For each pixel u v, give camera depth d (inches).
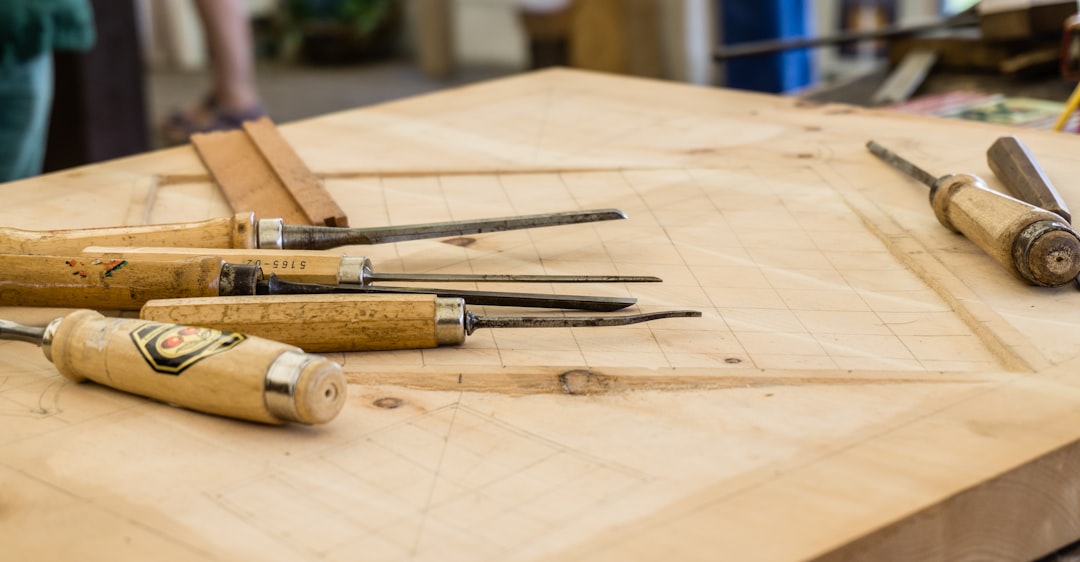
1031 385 38.3
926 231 53.7
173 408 37.8
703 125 74.1
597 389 38.8
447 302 41.5
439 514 31.6
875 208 57.2
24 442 35.8
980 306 44.7
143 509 32.1
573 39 175.0
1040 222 45.8
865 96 90.2
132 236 48.6
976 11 96.4
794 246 52.6
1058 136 66.5
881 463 33.5
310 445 35.4
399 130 74.9
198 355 36.4
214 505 32.3
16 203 59.9
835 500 31.7
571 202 59.9
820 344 42.3
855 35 98.0
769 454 34.3
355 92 255.9
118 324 38.7
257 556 29.9
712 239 53.7
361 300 41.4
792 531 30.3
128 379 37.6
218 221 49.0
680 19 168.4
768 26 135.6
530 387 39.0
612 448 34.9
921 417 36.2
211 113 185.5
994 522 33.3
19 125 99.7
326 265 44.8
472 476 33.5
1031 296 45.8
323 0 285.7
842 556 29.9
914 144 67.2
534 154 68.8
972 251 51.0
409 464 34.3
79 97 138.0
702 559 29.2
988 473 32.8
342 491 32.9
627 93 83.1
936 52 95.0
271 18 293.9
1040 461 33.7
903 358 41.1
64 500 32.6
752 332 43.5
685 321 44.6
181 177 64.4
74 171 65.4
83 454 35.1
